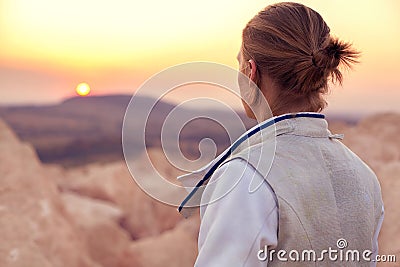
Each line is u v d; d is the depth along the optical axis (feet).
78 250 26.68
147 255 35.42
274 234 2.69
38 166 29.43
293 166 2.82
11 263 21.47
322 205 2.82
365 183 3.11
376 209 3.19
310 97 3.03
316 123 3.03
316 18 3.00
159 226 48.57
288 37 2.91
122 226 46.34
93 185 49.16
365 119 33.83
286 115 2.98
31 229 23.88
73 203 39.04
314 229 2.76
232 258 2.59
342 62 3.06
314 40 2.92
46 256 23.15
